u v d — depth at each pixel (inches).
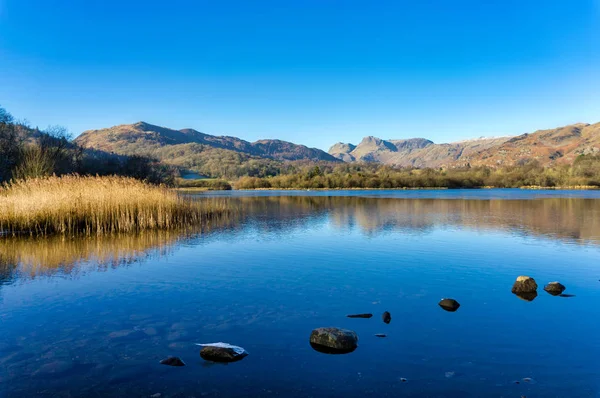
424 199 2726.4
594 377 286.2
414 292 503.2
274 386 276.2
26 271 612.1
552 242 888.3
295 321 399.2
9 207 962.7
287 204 2225.6
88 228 1002.7
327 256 730.2
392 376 288.4
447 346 338.3
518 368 299.7
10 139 1999.3
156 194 1222.9
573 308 437.7
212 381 282.7
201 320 402.3
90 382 281.9
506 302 461.1
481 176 5442.9
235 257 720.3
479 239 932.0
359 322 395.5
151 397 263.0
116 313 424.2
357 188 5157.5
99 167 2773.1
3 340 354.0
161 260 694.5
